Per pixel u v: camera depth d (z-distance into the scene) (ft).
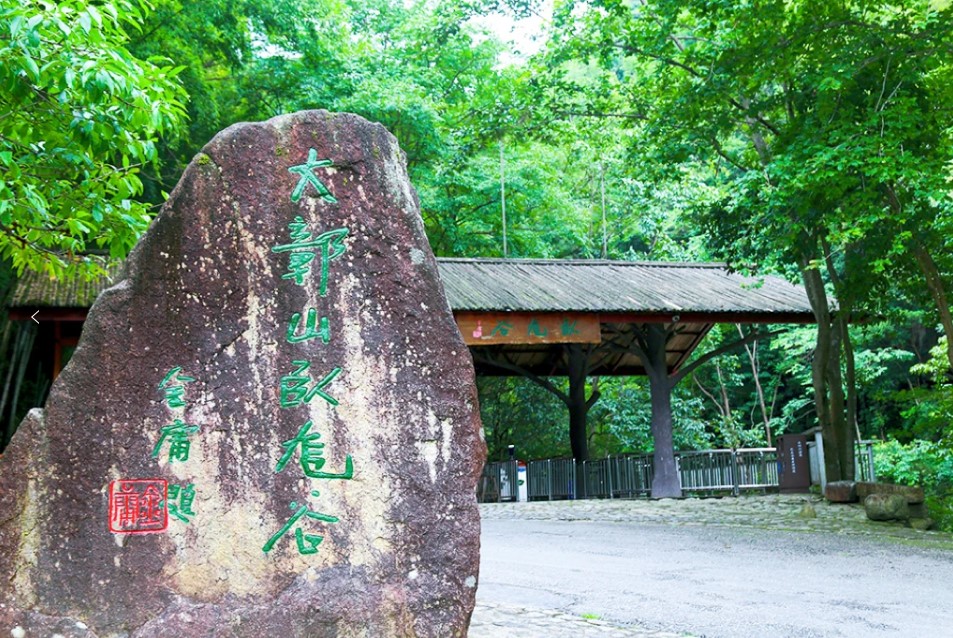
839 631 19.06
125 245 24.22
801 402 76.84
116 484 13.67
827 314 49.93
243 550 13.87
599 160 78.54
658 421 55.31
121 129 21.45
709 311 51.44
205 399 14.15
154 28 54.24
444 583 14.32
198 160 14.73
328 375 14.56
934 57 35.32
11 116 21.99
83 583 13.35
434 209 77.20
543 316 49.29
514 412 79.46
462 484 14.73
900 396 45.78
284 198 14.94
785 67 36.45
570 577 26.27
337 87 69.21
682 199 77.66
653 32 43.88
